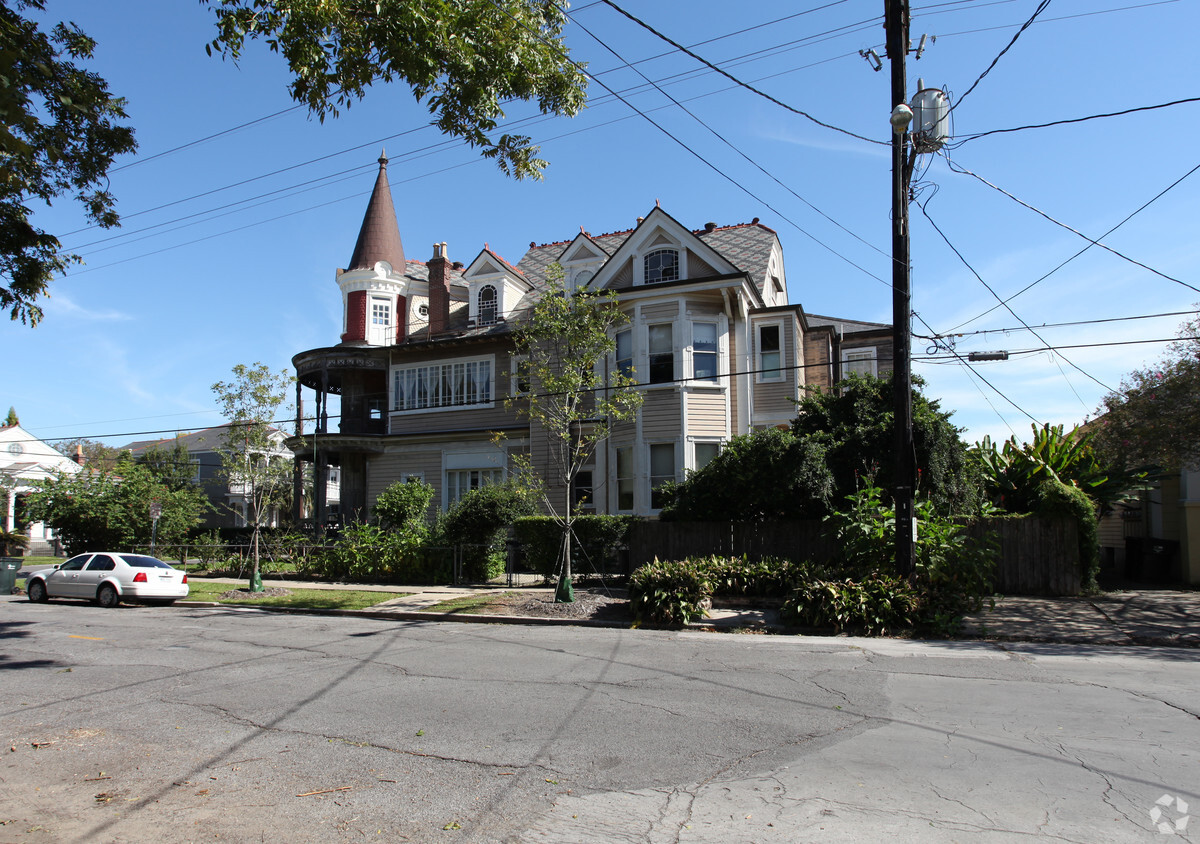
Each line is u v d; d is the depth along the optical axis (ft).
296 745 20.99
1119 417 55.72
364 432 99.35
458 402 91.56
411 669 31.50
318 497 91.35
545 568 63.31
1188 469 55.83
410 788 17.54
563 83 32.40
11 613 55.98
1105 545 78.89
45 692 28.09
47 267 33.47
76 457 157.79
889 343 88.17
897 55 41.63
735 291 73.97
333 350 96.02
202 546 84.38
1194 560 56.24
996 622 40.52
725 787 17.19
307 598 59.31
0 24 25.21
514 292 94.94
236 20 27.50
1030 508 54.49
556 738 21.22
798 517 54.65
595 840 14.56
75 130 32.94
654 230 77.36
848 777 17.58
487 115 30.96
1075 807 15.55
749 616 43.98
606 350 56.03
